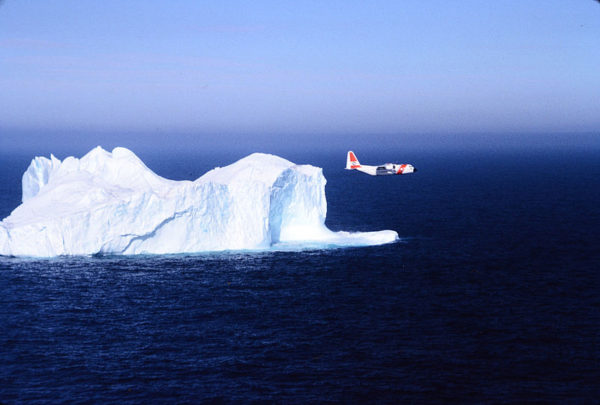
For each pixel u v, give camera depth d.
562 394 114.44
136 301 165.62
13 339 139.00
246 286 180.50
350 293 175.75
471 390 116.12
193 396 113.31
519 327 148.75
